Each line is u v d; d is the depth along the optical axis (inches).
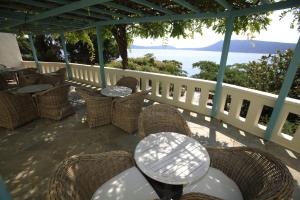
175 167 54.8
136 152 61.7
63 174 47.5
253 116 123.4
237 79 255.6
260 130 121.4
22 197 76.7
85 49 526.0
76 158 54.2
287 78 100.4
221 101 145.3
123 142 118.0
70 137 123.3
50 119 148.8
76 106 179.5
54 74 229.6
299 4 86.0
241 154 64.0
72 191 47.5
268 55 222.7
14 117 130.2
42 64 342.6
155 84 192.2
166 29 214.7
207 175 60.8
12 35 347.9
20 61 367.2
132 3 120.2
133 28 233.6
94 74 262.7
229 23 119.3
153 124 85.7
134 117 124.6
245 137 123.0
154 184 54.9
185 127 83.5
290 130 142.2
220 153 69.5
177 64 426.3
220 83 140.2
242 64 267.3
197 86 158.1
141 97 122.5
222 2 101.0
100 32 196.5
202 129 133.9
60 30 238.7
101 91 147.7
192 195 45.9
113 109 133.7
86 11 144.4
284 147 111.1
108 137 123.6
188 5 106.9
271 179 47.9
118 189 53.2
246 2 105.6
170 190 53.1
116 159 64.8
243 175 60.9
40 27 206.5
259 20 146.9
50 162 98.4
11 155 104.0
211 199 44.4
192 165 55.8
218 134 127.0
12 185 82.7
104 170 62.1
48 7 115.0
